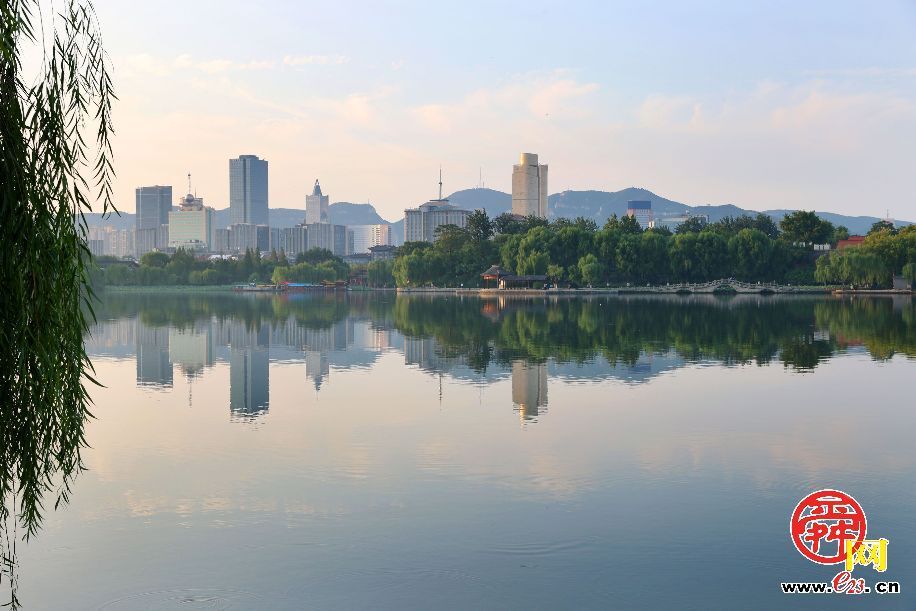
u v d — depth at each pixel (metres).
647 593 18.56
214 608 17.84
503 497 25.00
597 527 22.45
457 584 18.98
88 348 68.44
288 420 36.38
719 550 20.92
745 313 114.56
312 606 18.00
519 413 37.94
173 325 96.06
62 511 23.56
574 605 18.02
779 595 18.50
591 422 35.78
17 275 11.26
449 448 31.03
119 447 31.11
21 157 11.33
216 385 47.06
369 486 26.09
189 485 26.16
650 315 111.25
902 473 27.45
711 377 49.09
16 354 11.48
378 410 38.78
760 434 33.31
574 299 178.88
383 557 20.45
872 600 18.16
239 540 21.50
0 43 10.91
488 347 67.56
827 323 93.06
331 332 85.06
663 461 29.06
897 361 56.47
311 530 22.23
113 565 19.97
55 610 17.75
